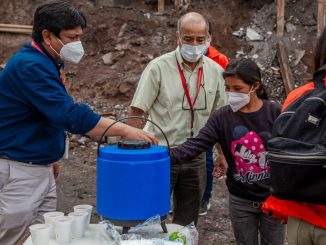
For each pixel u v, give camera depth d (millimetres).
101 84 8195
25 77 2861
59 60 3045
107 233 2432
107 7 9148
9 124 3062
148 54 8492
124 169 2326
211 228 5004
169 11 9266
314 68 2346
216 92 3680
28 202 3156
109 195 2371
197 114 3602
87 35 8797
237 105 3008
